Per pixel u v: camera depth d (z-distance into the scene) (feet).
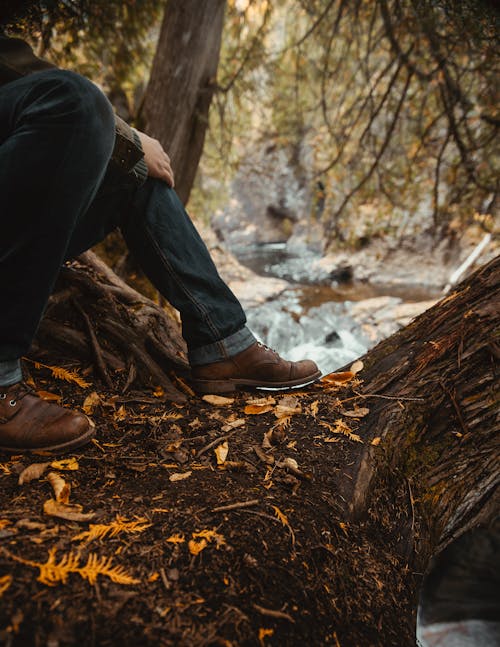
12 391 3.92
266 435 4.64
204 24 10.65
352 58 15.99
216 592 2.96
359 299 23.34
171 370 5.78
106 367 5.44
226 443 4.44
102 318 5.66
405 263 26.37
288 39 16.66
